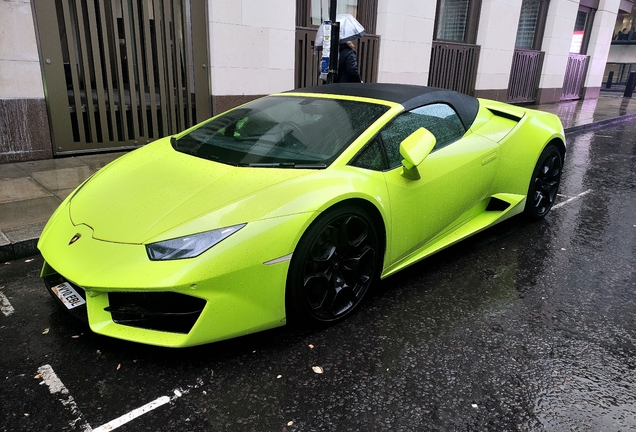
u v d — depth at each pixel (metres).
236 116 3.61
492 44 11.98
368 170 2.93
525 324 2.94
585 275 3.64
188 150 3.22
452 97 3.87
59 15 7.38
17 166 5.62
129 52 6.25
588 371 2.52
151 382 2.32
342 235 2.75
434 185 3.30
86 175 5.27
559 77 14.92
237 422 2.09
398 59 9.73
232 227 2.35
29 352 2.52
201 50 6.97
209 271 2.24
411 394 2.30
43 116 5.81
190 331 2.28
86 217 2.65
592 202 5.54
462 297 3.24
